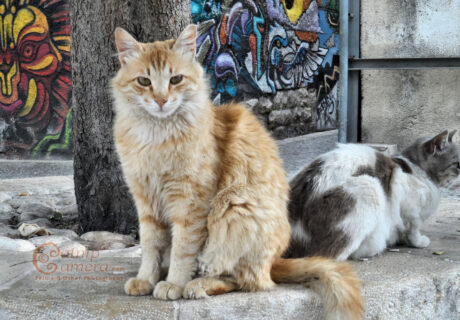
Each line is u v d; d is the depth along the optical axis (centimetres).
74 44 495
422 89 750
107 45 476
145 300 315
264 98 1144
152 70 311
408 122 765
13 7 954
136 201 335
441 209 593
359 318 318
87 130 496
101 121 488
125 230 496
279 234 336
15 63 966
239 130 342
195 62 332
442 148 454
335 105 1416
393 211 425
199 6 962
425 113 752
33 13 948
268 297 320
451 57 661
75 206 610
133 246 457
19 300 317
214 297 318
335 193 389
